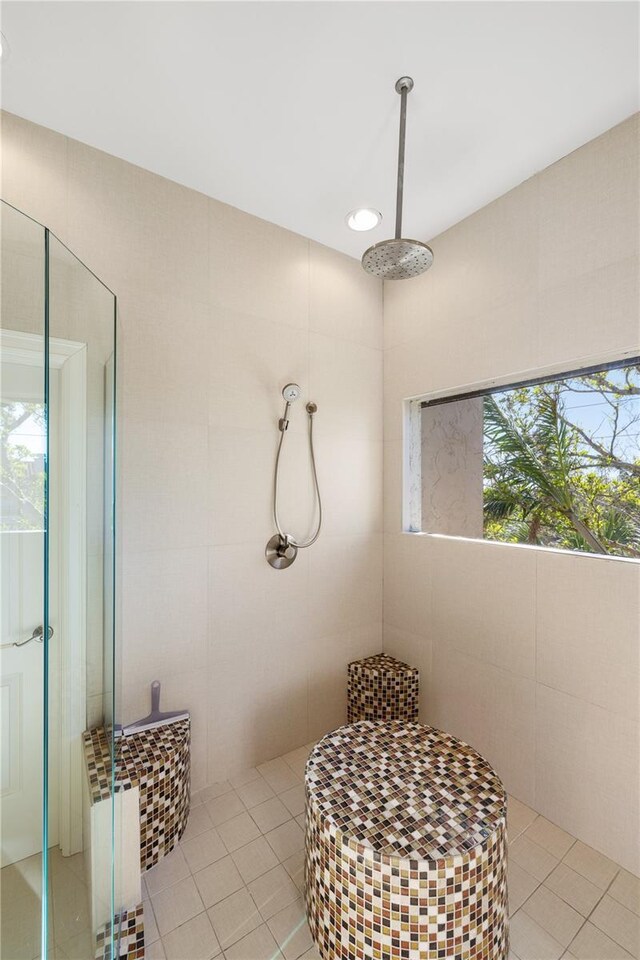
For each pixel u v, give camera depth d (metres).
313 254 2.15
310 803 1.21
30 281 1.08
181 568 1.74
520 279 1.76
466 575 1.97
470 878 1.03
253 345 1.94
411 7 1.10
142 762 1.45
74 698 1.19
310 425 2.13
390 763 1.35
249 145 1.56
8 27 1.14
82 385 1.23
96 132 1.50
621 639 1.45
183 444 1.75
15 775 1.08
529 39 1.18
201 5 1.10
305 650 2.11
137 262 1.65
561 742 1.61
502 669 1.81
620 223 1.46
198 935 1.23
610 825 1.47
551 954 1.17
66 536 1.18
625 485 1.52
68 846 1.14
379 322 2.40
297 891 1.36
